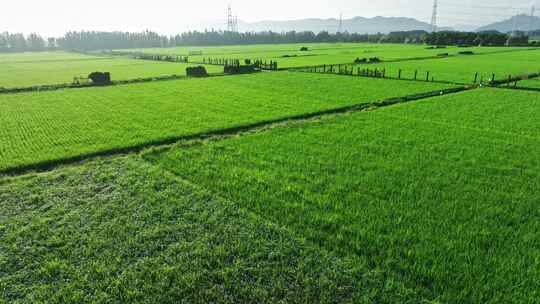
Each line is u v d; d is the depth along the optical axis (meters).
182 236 9.59
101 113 24.70
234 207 11.14
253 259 8.60
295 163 14.86
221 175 13.71
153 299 7.37
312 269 8.20
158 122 21.94
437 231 9.70
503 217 10.36
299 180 13.13
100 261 8.59
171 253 8.87
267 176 13.52
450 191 12.12
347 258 8.55
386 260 8.47
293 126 20.72
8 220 10.52
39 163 15.16
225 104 27.30
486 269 8.15
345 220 10.33
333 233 9.72
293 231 9.79
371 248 8.95
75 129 20.50
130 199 11.73
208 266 8.34
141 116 23.58
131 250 8.98
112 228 9.98
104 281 7.89
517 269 8.12
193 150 16.80
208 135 19.59
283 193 12.07
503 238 9.30
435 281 7.73
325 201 11.40
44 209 11.19
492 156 15.44
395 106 25.58
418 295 7.39
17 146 17.39
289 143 17.52
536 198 11.52
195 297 7.41
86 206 11.31
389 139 17.95
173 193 12.16
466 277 7.81
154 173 13.96
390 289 7.54
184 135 19.17
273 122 22.06
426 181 12.95
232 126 20.73
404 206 11.11
